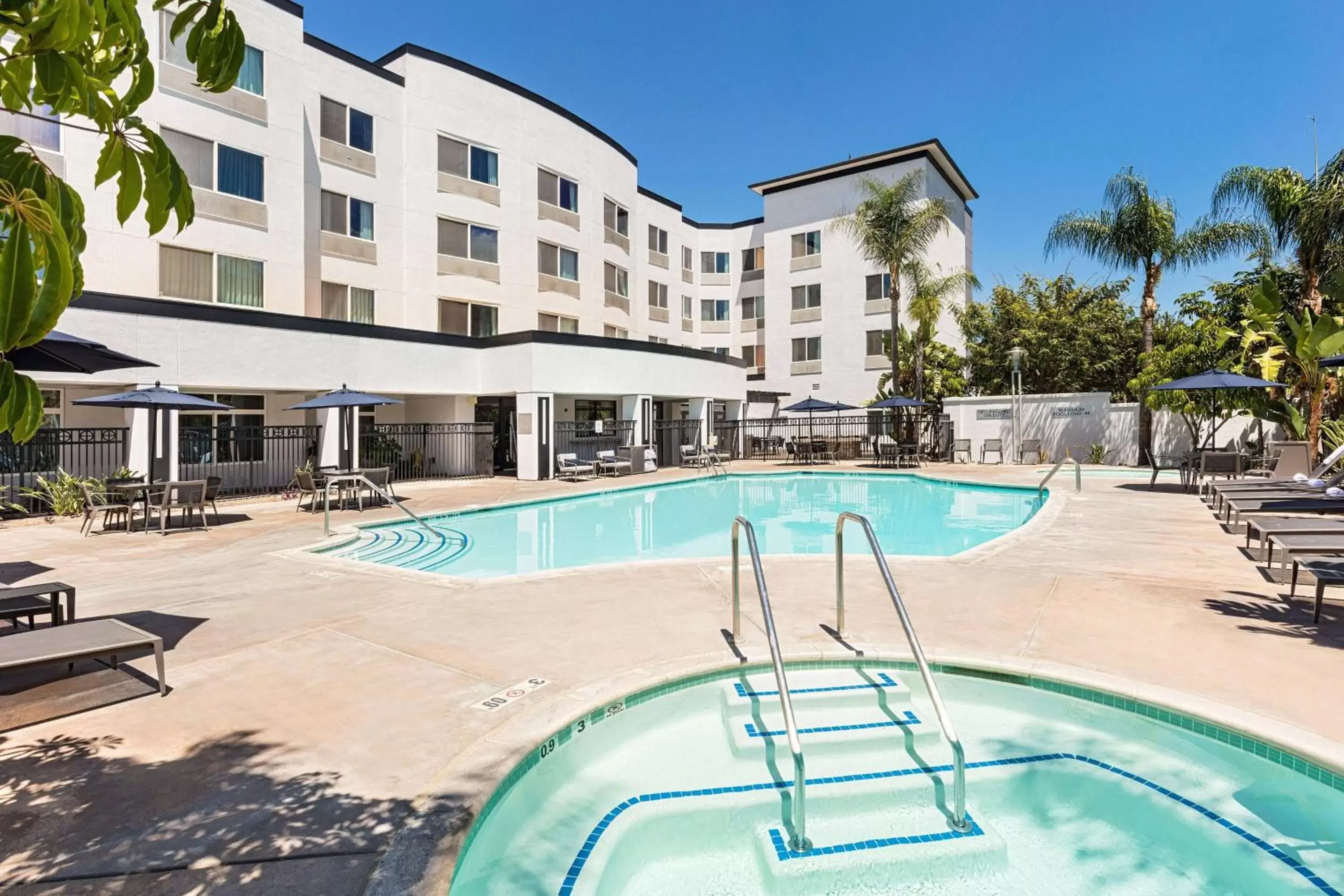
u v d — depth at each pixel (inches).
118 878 101.6
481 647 208.5
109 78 66.7
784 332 1423.5
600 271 1174.3
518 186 1025.5
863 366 1320.1
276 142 754.2
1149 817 138.8
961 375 1219.9
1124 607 245.9
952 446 1027.3
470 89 976.3
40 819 117.1
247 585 293.3
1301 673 180.4
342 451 719.1
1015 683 185.2
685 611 246.8
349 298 860.0
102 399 458.9
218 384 627.8
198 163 695.1
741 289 1585.9
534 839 133.1
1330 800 135.5
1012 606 248.1
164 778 131.4
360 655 201.9
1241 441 855.1
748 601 259.4
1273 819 137.6
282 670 189.8
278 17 758.5
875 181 1021.8
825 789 145.6
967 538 494.3
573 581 294.0
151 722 156.4
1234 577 292.0
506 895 117.1
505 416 1013.2
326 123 839.7
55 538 432.5
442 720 156.6
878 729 167.2
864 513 617.3
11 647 161.8
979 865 126.6
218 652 205.6
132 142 65.9
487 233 991.0
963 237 1486.2
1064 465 922.1
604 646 208.8
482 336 984.9
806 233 1395.2
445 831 112.7
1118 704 169.6
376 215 885.8
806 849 128.3
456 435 882.1
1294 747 140.8
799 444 1066.1
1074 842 132.4
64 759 138.8
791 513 620.4
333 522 498.0
